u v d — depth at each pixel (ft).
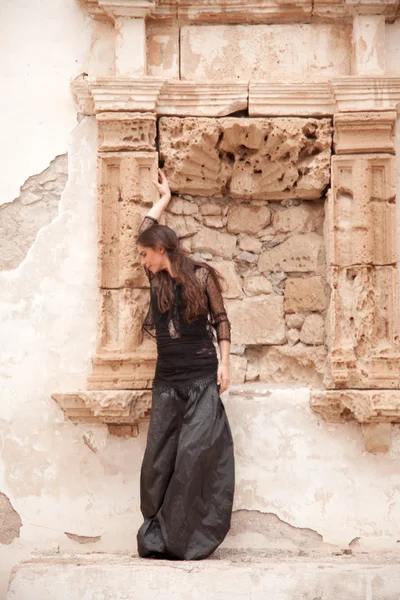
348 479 13.83
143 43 14.30
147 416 13.75
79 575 11.87
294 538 13.76
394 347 13.83
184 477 12.55
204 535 12.66
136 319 13.92
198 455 12.57
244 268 14.96
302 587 11.78
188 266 13.00
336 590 11.76
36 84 14.46
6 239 14.25
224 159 14.56
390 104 14.01
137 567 11.91
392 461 13.84
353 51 14.44
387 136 14.07
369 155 14.03
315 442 13.89
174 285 13.01
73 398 13.57
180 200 14.84
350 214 14.15
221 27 14.62
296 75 14.56
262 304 14.82
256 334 14.79
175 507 12.57
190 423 12.75
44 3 14.57
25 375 14.08
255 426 13.93
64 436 13.99
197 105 14.26
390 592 11.75
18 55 14.49
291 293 14.74
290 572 11.85
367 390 13.64
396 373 13.73
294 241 14.80
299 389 14.02
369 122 13.97
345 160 14.11
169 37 14.61
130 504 13.88
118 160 14.07
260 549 13.66
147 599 11.78
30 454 13.98
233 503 13.79
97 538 13.84
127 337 13.84
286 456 13.88
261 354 14.96
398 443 13.88
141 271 13.98
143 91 13.99
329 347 14.20
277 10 14.44
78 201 14.30
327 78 14.55
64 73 14.49
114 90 14.01
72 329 14.15
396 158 14.29
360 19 14.30
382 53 14.24
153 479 12.95
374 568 11.87
